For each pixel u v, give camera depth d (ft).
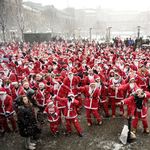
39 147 15.84
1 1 139.85
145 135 16.81
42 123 19.88
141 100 16.16
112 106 20.38
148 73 26.02
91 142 16.22
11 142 16.80
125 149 15.05
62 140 16.75
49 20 205.26
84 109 23.57
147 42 88.63
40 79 21.84
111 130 18.01
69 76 21.88
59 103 19.16
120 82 20.86
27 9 190.39
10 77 26.61
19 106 14.35
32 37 120.88
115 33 295.48
